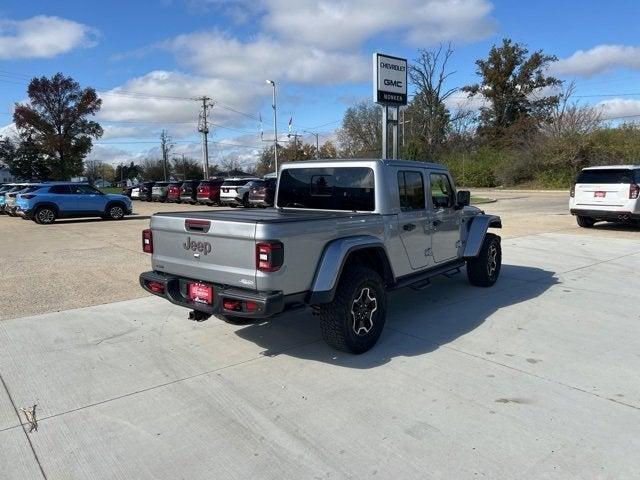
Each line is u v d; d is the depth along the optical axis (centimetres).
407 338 516
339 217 461
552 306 629
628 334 523
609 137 3559
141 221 2003
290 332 538
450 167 4725
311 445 321
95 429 344
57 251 1125
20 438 333
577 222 1468
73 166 5722
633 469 291
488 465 297
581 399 378
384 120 1452
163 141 8812
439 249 623
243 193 2633
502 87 6031
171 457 311
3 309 629
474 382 409
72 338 521
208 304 443
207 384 411
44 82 5462
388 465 298
